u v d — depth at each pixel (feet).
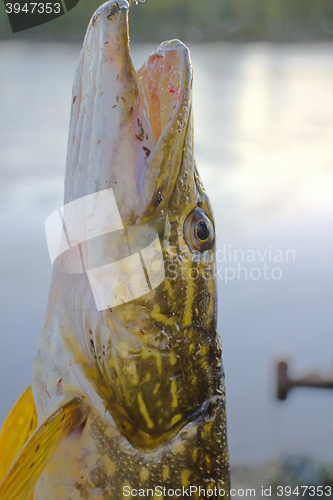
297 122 9.03
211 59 15.35
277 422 2.58
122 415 1.17
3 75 10.39
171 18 14.87
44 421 1.13
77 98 1.19
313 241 4.25
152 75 1.21
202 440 1.20
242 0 17.26
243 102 10.46
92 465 1.17
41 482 1.20
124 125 1.13
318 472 2.25
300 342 3.08
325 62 16.17
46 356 1.21
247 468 2.29
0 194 4.92
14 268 3.72
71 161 1.19
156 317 1.17
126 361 1.16
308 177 6.01
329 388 2.22
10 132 7.11
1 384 2.68
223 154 6.93
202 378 1.21
